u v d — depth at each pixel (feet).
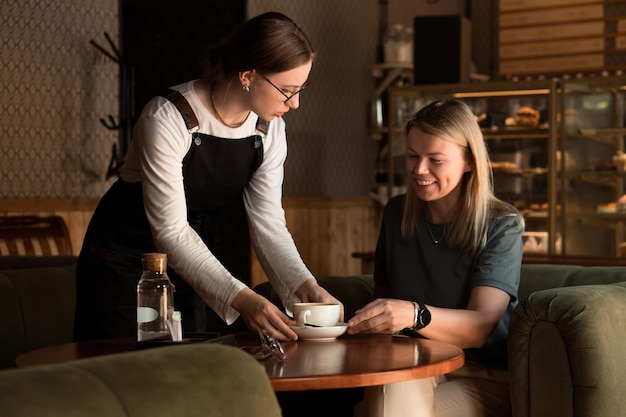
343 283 10.85
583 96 21.89
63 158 21.38
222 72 8.21
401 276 9.50
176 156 8.25
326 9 26.30
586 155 21.95
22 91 20.65
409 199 9.50
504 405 8.84
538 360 8.03
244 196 9.28
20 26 20.59
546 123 22.08
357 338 8.13
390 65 26.22
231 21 25.52
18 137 20.58
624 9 25.32
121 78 21.94
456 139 9.01
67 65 21.43
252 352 7.20
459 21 23.31
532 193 22.33
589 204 21.99
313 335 7.82
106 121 22.16
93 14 21.90
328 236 26.35
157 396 4.27
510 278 8.99
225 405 4.47
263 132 8.81
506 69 26.91
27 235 19.86
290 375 6.17
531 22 26.50
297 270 8.73
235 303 7.88
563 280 10.48
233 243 25.09
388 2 27.63
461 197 9.30
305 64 8.05
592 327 7.77
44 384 4.04
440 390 8.58
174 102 8.29
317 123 26.16
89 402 4.04
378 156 26.43
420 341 7.93
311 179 26.05
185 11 25.71
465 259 9.19
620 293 8.48
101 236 8.97
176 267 8.14
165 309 7.20
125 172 8.81
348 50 26.84
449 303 9.23
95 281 8.93
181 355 4.61
